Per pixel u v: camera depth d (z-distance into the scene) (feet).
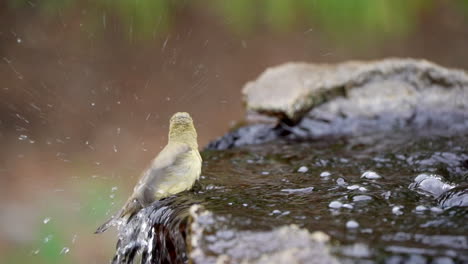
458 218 12.80
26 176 43.04
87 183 39.55
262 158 22.15
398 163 20.38
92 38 53.62
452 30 62.75
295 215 13.44
